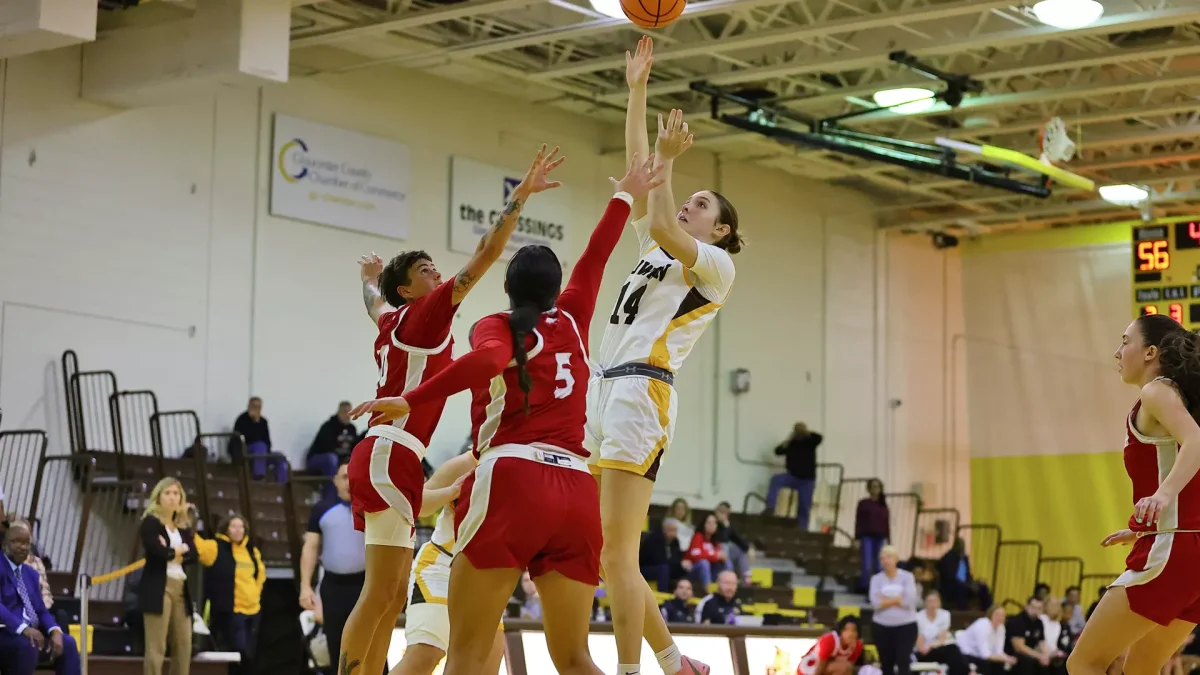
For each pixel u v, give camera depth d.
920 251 27.95
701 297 5.84
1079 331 27.05
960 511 27.77
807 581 23.39
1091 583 26.36
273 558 16.81
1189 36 18.83
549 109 22.39
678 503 21.17
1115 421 26.42
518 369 4.84
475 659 4.80
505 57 19.77
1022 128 21.83
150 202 17.75
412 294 6.32
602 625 8.03
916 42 18.59
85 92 17.03
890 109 20.83
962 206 26.94
